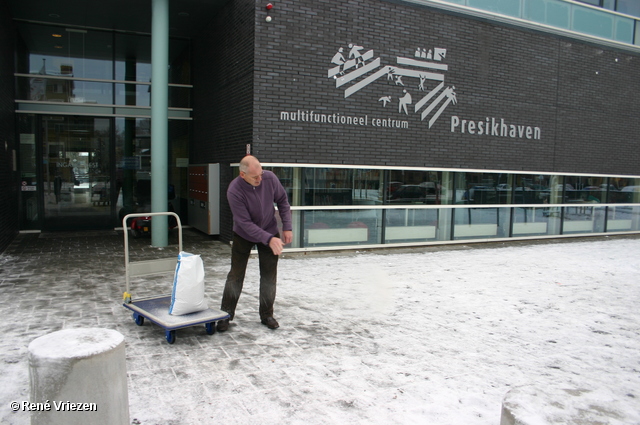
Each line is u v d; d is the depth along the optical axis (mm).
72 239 10117
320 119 8977
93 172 11461
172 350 4133
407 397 3373
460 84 10375
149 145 11836
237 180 4449
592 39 11922
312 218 9148
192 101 12477
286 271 7488
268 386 3488
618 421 2057
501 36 10750
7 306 5309
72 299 5633
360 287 6547
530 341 4629
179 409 3111
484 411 3197
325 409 3162
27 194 10969
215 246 9547
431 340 4574
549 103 11531
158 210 9086
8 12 9734
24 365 3740
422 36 9852
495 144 10914
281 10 8508
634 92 12828
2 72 8898
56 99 11062
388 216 9867
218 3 9844
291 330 4742
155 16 8789
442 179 10406
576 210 12289
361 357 4098
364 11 9227
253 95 8422
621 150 12797
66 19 10680
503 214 11242
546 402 2242
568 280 7293
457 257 9086
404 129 9820
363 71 9312
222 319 4590
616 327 5113
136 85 11633
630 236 12875
